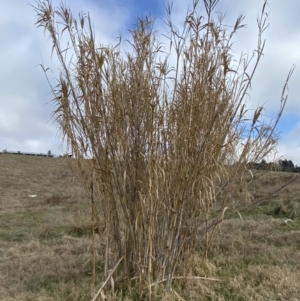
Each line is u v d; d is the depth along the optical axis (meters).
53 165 33.59
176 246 4.11
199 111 3.97
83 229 8.06
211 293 4.12
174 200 3.95
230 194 4.33
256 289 4.32
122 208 4.04
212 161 4.02
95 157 3.91
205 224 4.83
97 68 3.83
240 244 6.28
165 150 4.01
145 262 3.97
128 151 3.97
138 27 4.18
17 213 12.28
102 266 5.07
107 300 3.81
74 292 4.16
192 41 4.08
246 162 4.28
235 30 4.19
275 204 9.90
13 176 25.89
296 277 4.62
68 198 15.48
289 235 6.80
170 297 3.87
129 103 4.01
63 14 3.92
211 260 5.43
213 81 4.07
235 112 4.15
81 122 3.92
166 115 4.04
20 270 5.12
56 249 6.36
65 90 3.85
